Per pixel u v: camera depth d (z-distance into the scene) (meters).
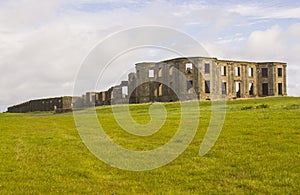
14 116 72.88
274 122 32.47
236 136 26.53
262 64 130.00
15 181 16.33
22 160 20.70
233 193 14.02
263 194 13.84
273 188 14.43
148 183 15.85
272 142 23.33
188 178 16.44
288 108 48.09
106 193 14.44
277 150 21.02
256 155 20.00
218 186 14.99
